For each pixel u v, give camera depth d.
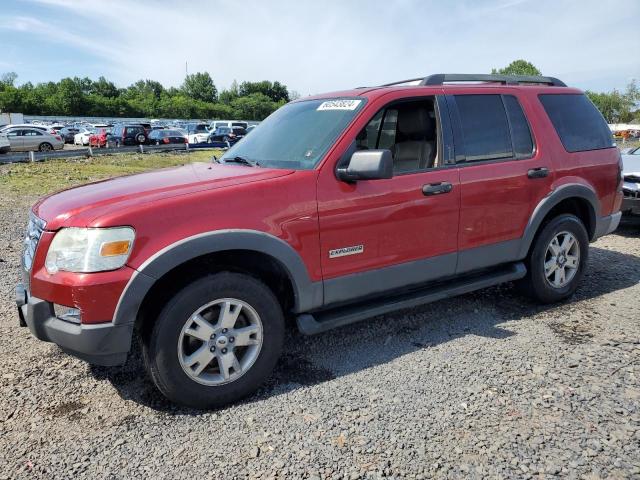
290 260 3.15
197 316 2.93
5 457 2.60
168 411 3.01
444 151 3.82
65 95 81.94
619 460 2.49
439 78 4.03
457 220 3.84
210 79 124.50
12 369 3.49
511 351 3.66
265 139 3.97
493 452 2.57
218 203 2.97
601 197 4.81
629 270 5.62
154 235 2.79
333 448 2.63
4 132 26.53
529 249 4.41
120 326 2.75
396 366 3.49
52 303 2.85
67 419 2.93
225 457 2.58
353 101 3.69
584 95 4.93
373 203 3.43
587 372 3.33
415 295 3.79
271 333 3.17
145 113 90.56
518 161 4.18
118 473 2.48
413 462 2.51
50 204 3.17
